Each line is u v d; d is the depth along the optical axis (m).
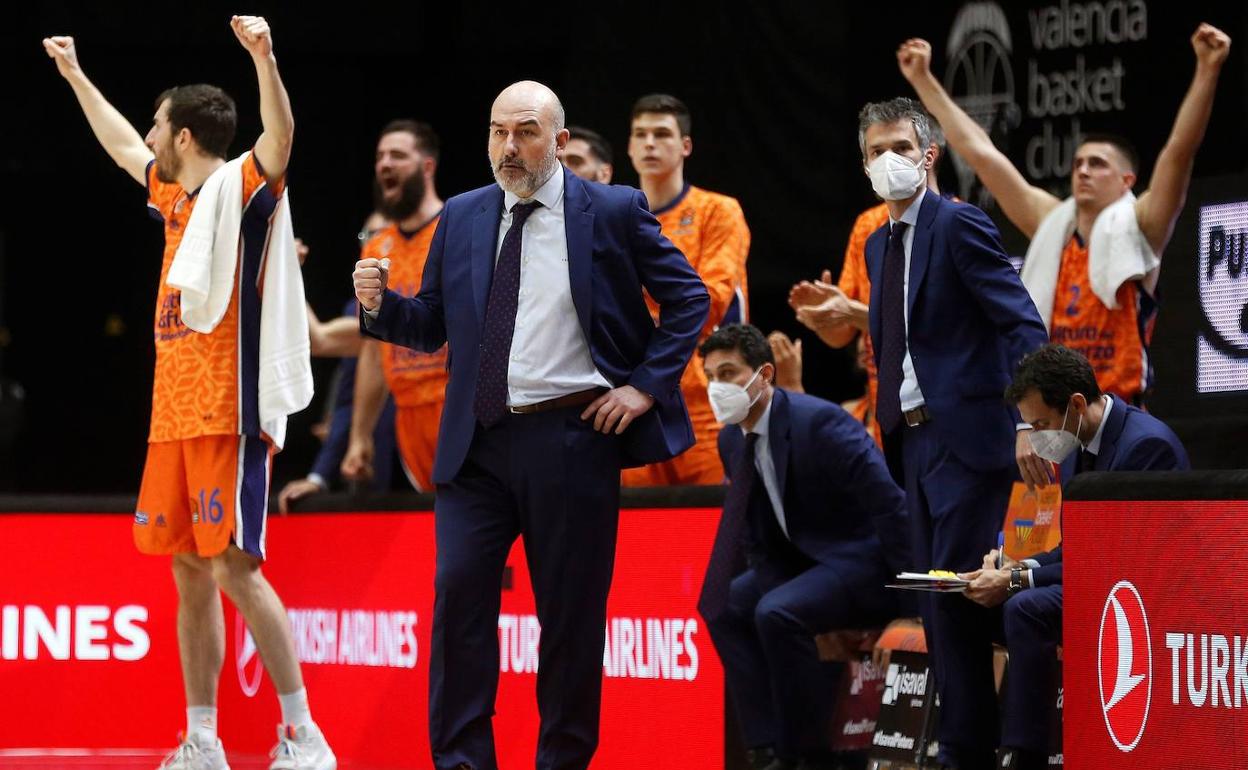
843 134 23.20
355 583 18.25
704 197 17.30
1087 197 16.14
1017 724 11.97
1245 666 10.34
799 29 23.59
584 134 18.39
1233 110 19.80
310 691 18.88
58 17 27.12
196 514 14.83
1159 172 15.59
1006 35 21.55
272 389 14.62
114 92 28.33
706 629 14.93
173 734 19.78
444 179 29.73
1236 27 19.69
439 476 11.89
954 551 12.55
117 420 37.03
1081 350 16.14
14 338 37.56
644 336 12.07
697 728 14.99
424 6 28.33
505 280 11.84
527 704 16.31
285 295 14.79
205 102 15.04
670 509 15.34
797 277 23.70
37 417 37.16
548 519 11.70
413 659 17.36
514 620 16.50
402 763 17.47
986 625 12.77
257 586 15.09
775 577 14.69
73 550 19.86
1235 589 10.45
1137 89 20.36
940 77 22.27
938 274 12.66
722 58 24.34
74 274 37.31
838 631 14.33
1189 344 16.59
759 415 14.34
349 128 29.62
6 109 28.75
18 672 19.66
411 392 18.75
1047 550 12.27
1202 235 16.52
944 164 21.36
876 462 14.16
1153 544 10.98
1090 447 12.17
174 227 15.14
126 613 19.88
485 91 29.38
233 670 19.48
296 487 19.38
